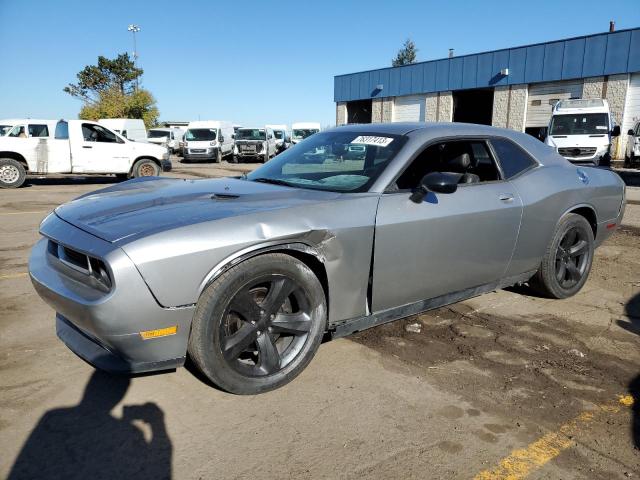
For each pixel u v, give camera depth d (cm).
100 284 244
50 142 1386
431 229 322
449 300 358
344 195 305
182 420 255
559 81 2527
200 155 2658
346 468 222
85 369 306
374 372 308
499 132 398
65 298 250
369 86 3356
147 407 266
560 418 264
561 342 357
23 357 321
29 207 987
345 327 307
